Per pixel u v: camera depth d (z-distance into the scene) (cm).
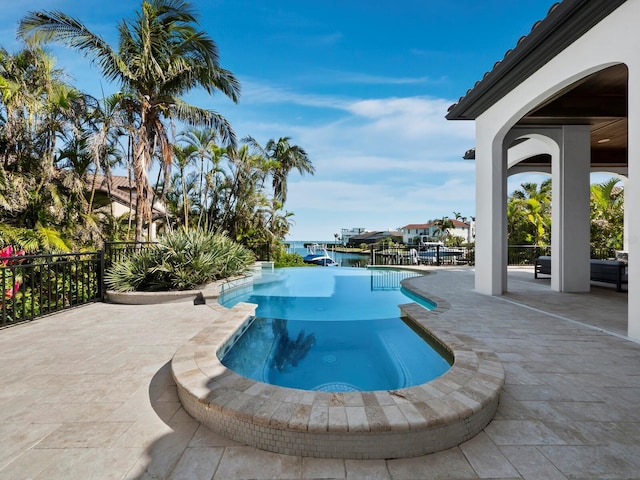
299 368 319
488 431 181
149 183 895
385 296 688
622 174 882
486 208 596
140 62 810
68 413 199
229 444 172
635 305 333
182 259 595
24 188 690
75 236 763
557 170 641
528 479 146
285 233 1720
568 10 335
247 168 1390
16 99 655
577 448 166
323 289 779
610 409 202
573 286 629
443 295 589
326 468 154
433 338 332
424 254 1560
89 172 876
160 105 882
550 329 371
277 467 155
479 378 209
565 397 216
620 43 330
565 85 415
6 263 548
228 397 186
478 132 611
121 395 222
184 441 174
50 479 146
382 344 382
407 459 160
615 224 1182
